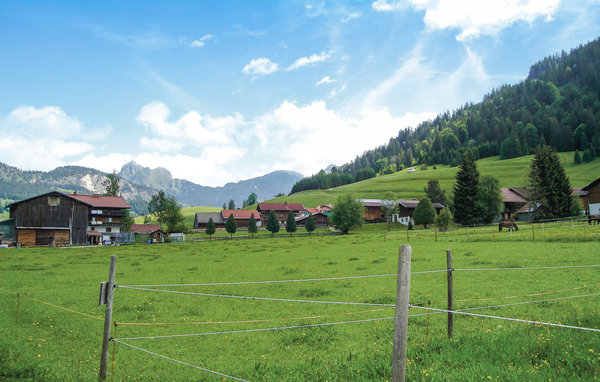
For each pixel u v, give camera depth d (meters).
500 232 60.66
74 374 10.83
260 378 9.85
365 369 9.41
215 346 14.27
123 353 13.69
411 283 24.62
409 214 147.00
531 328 12.09
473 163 104.44
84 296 24.91
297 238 102.56
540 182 93.56
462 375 8.30
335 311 18.77
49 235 102.12
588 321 12.09
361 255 44.75
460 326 14.06
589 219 58.28
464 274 26.94
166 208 137.00
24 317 19.28
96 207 124.75
